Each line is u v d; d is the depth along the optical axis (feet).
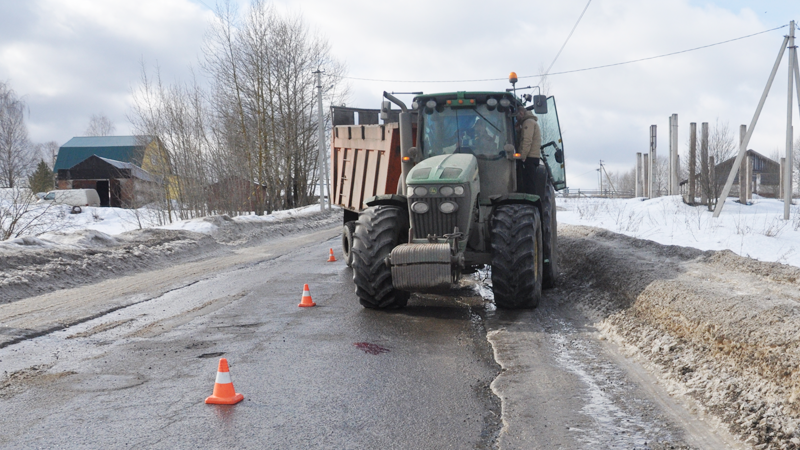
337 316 23.49
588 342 19.17
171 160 85.46
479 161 26.05
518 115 26.78
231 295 28.48
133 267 38.73
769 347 13.76
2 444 11.49
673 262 26.96
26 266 32.17
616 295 23.63
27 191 51.39
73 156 213.46
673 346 16.78
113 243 44.39
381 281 23.72
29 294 28.71
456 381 15.37
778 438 11.10
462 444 11.53
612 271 26.66
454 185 22.75
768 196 137.59
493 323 21.94
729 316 16.40
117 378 15.64
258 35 115.03
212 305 25.95
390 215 24.50
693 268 24.68
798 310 15.70
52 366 16.72
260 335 20.42
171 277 34.71
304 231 76.13
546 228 27.66
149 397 14.16
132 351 18.34
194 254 47.14
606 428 12.23
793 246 29.07
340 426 12.41
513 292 23.48
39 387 14.90
